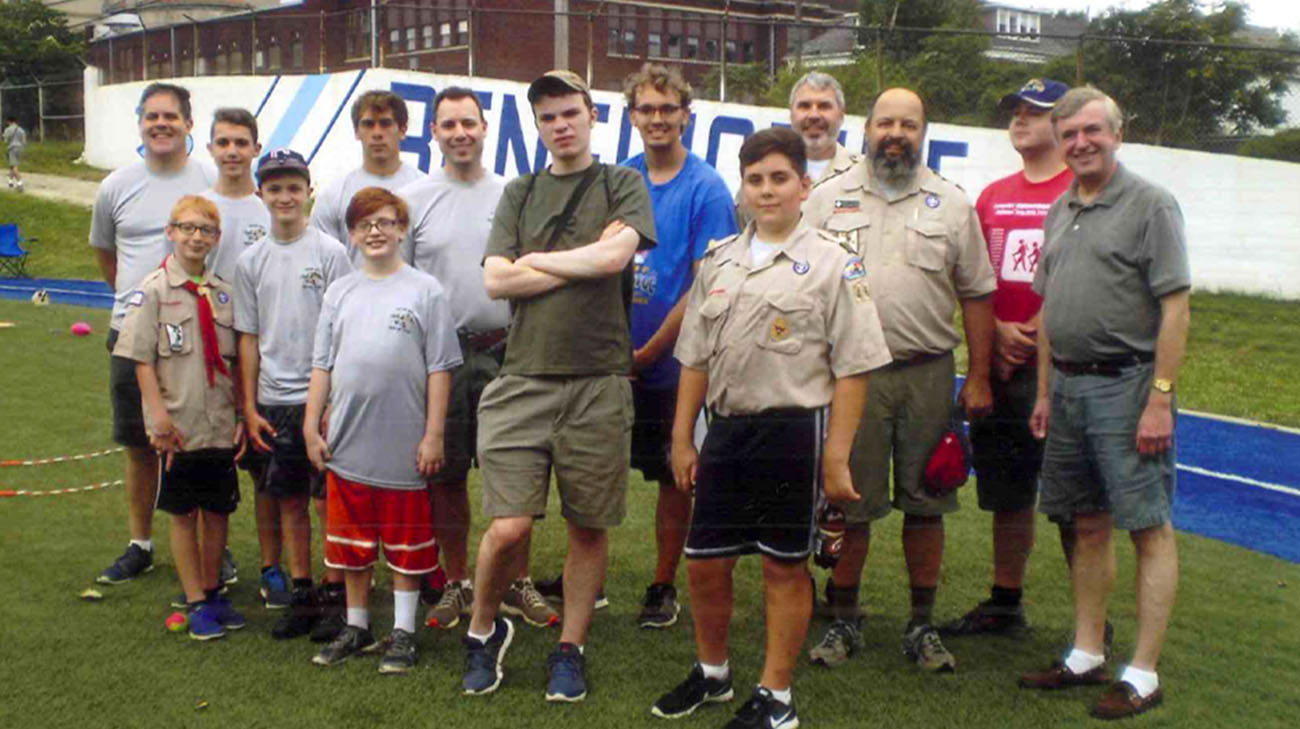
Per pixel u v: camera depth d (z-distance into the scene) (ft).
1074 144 11.32
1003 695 11.76
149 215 14.83
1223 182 41.55
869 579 15.61
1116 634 13.62
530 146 42.01
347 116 46.68
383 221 12.30
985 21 93.66
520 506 11.27
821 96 14.73
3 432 23.11
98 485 19.19
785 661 10.77
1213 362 30.71
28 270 54.13
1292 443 24.08
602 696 11.58
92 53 84.69
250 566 15.53
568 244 11.37
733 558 11.05
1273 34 55.83
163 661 12.21
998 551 13.61
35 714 10.85
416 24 63.98
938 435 12.39
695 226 13.39
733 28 70.13
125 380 14.52
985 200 13.92
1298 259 39.47
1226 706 11.57
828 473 10.66
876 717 11.19
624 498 11.64
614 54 65.00
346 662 12.28
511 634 12.13
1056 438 11.90
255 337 13.39
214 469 12.96
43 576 14.79
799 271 10.57
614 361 11.49
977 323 12.96
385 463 12.12
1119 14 48.91
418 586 12.48
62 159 78.18
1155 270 11.01
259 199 14.83
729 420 10.75
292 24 68.85
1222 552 17.26
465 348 13.48
